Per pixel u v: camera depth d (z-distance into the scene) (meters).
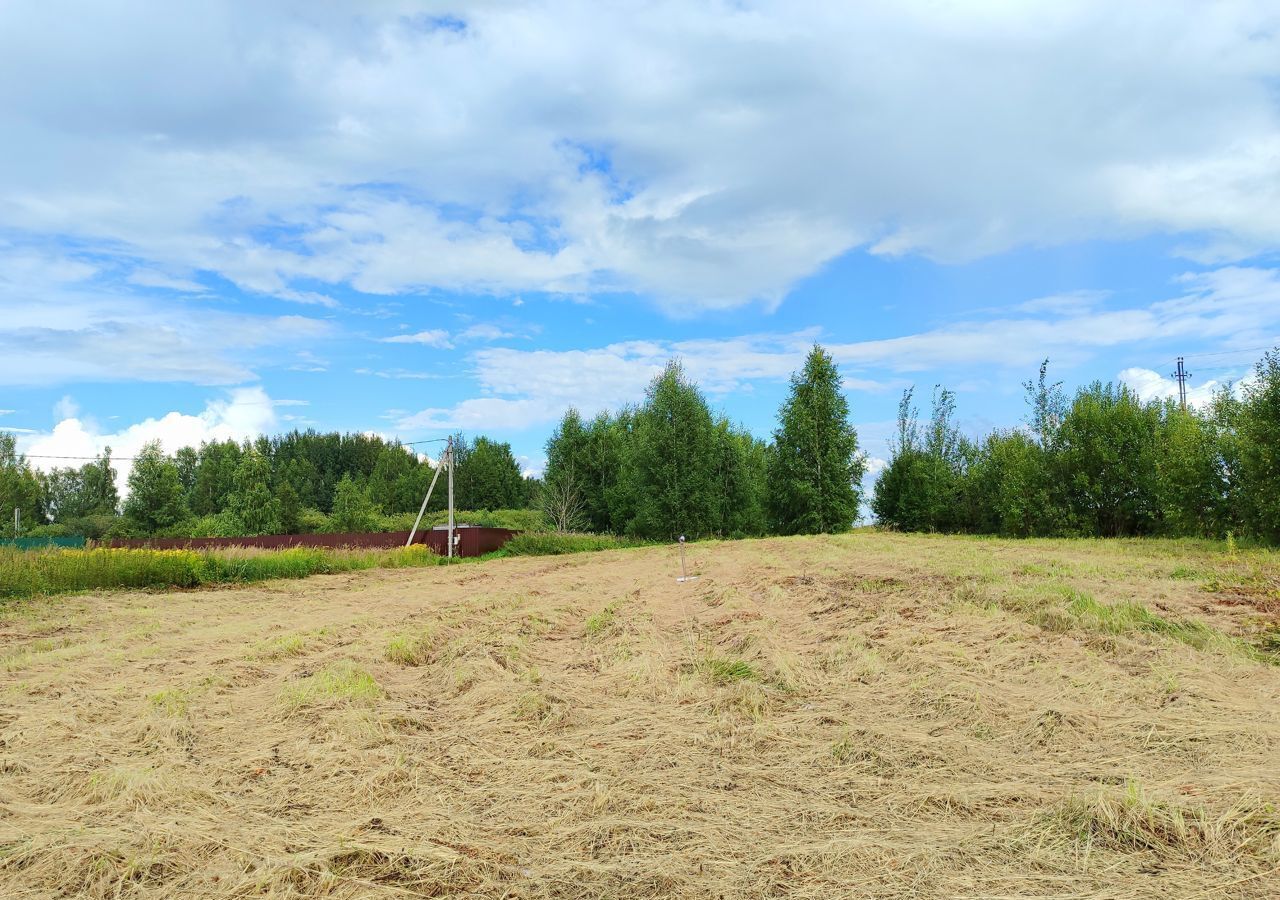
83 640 10.86
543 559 30.77
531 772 4.84
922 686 6.27
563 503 52.44
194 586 20.33
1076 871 3.30
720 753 5.11
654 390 46.38
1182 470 23.09
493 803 4.36
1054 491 28.66
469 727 5.88
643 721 5.89
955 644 7.58
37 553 19.00
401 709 6.35
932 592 10.57
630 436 55.84
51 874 3.50
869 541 26.83
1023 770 4.54
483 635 9.46
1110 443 27.55
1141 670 6.34
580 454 55.16
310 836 3.90
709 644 8.70
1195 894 3.07
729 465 51.00
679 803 4.23
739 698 6.29
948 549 20.06
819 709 6.03
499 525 61.41
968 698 5.82
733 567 18.16
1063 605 8.59
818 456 42.72
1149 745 4.77
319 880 3.37
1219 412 22.69
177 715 6.12
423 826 4.00
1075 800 3.85
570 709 6.18
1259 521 20.16
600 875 3.45
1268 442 19.83
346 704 6.38
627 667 7.56
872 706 6.04
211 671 7.79
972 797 4.11
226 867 3.57
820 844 3.65
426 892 3.32
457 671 7.49
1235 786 3.95
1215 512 22.31
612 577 19.12
